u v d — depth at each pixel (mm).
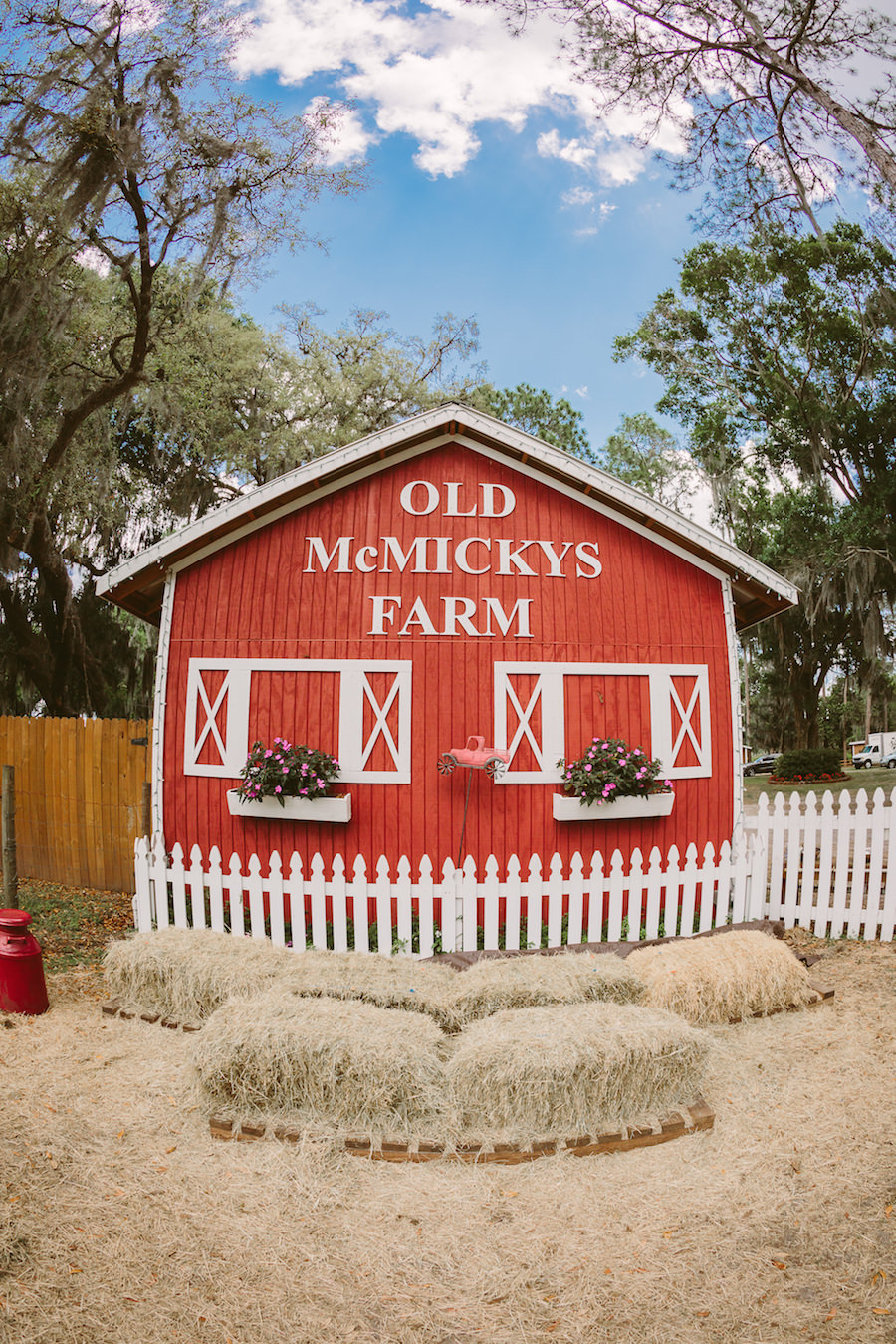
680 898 9039
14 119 13820
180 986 6125
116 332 19359
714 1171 4453
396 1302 3525
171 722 9070
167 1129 4828
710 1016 6070
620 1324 3402
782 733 40531
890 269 28047
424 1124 4711
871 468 30312
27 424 16156
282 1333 3346
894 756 37750
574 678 9047
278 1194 4242
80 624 21781
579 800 8633
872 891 8492
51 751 11234
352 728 8805
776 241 28359
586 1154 4602
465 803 8781
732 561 8961
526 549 9109
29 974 6492
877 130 13922
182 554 9031
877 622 27859
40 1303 3439
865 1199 4176
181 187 14758
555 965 6035
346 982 5676
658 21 13938
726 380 32875
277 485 8617
